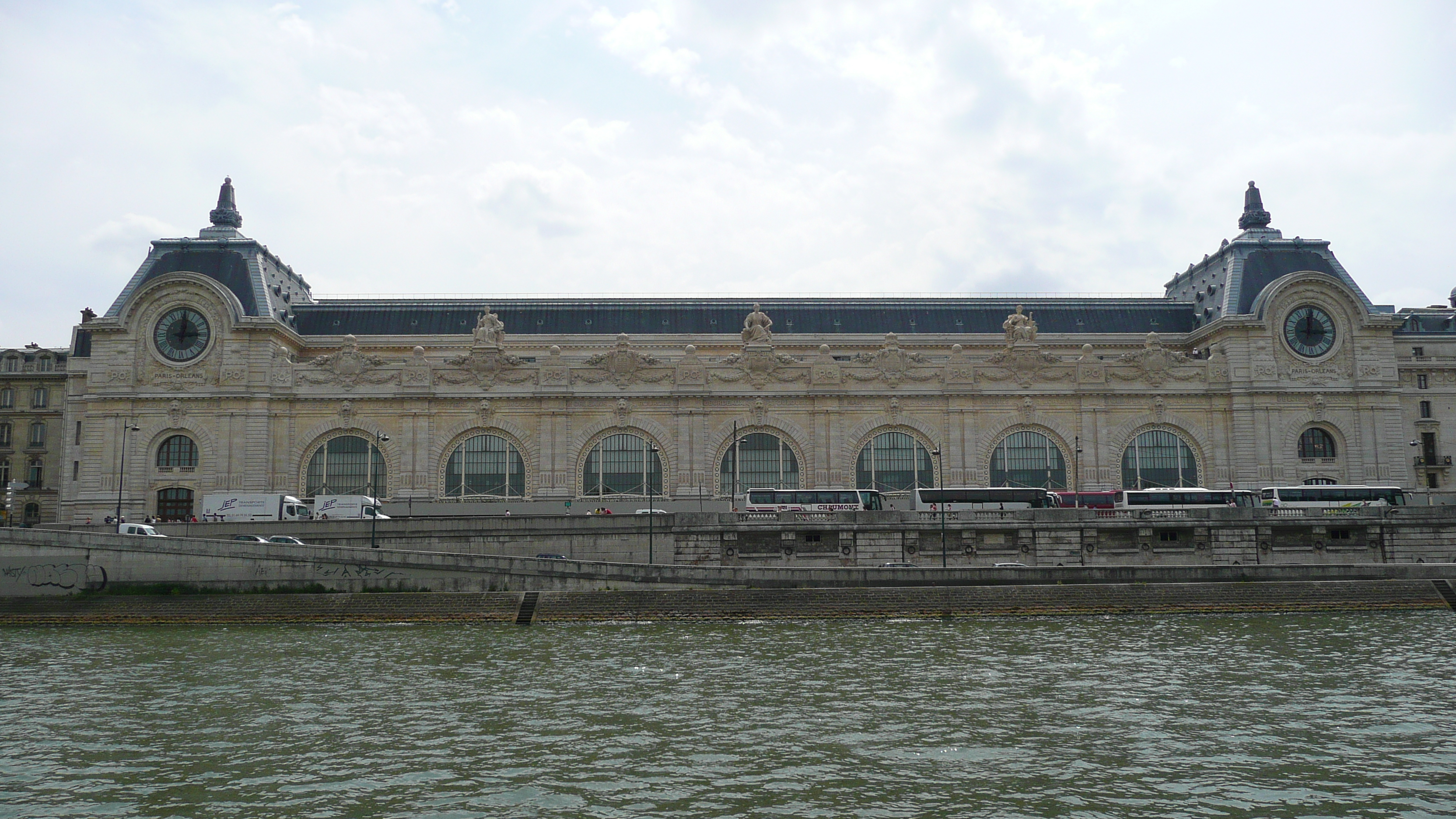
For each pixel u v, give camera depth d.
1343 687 48.09
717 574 73.31
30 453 136.88
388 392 108.88
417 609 70.69
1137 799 33.75
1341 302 115.69
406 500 106.75
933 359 118.81
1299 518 88.56
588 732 41.25
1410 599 73.12
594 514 88.06
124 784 35.44
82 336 127.94
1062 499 100.12
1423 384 122.94
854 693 47.31
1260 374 113.31
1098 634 63.09
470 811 32.78
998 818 32.16
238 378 108.62
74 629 68.94
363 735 40.88
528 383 109.44
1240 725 41.91
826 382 110.31
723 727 41.91
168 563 73.56
